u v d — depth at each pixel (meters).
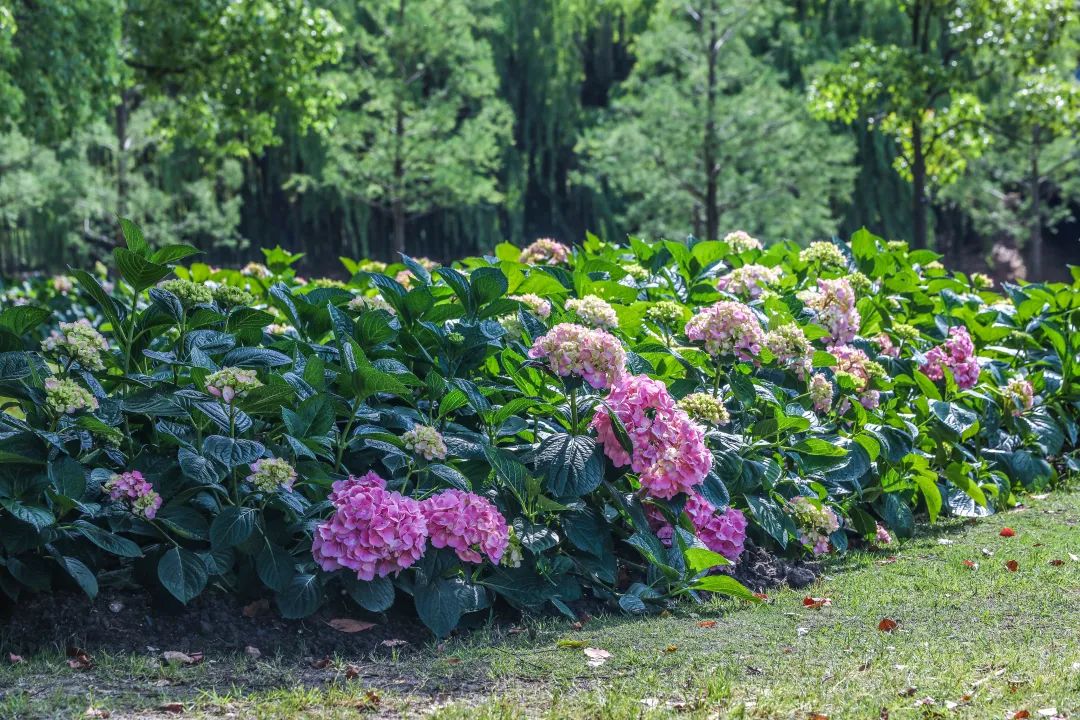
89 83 16.58
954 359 6.16
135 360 4.32
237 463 3.48
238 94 19.19
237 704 3.02
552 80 36.38
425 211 29.67
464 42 27.83
